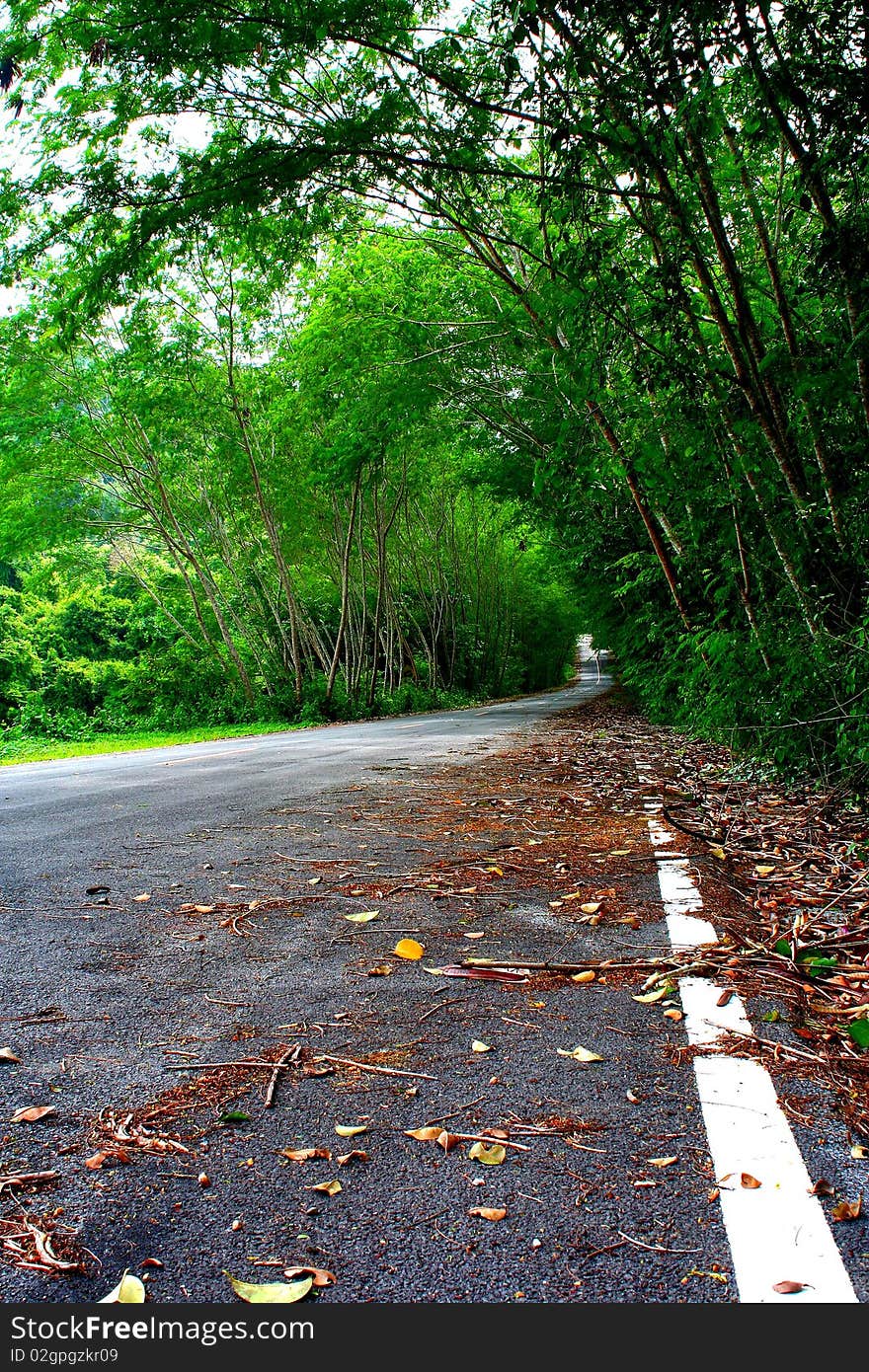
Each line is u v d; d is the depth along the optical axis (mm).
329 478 15992
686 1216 1720
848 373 4488
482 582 39781
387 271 13555
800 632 5977
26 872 4773
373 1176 1889
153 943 3537
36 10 5898
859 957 3143
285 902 4102
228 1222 1739
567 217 5164
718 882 4188
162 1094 2287
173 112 6508
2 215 6812
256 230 7387
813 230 5816
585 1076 2328
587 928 3611
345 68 6062
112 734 24406
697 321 5418
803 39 4164
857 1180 1831
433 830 5762
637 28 4176
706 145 5301
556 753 10859
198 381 21031
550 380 10484
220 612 27641
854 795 5453
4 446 20266
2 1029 2707
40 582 27625
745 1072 2320
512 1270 1582
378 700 28375
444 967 3197
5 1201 1825
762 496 5586
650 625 13672
